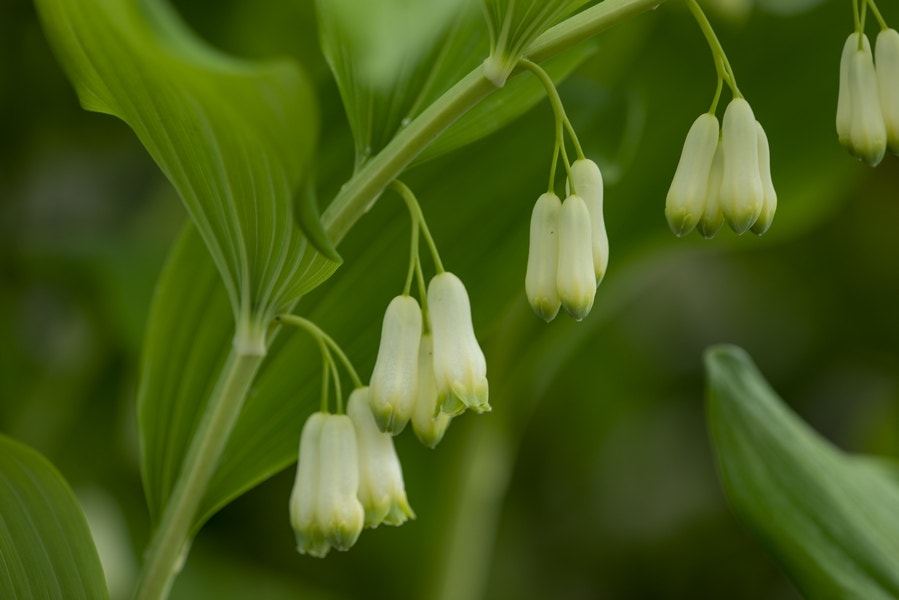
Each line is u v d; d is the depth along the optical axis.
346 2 0.47
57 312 0.81
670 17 0.60
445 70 0.48
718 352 0.54
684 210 0.46
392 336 0.46
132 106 0.45
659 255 0.64
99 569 0.47
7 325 0.76
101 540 0.68
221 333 0.50
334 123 0.52
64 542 0.47
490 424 0.64
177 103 0.44
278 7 0.72
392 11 0.48
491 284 0.53
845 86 0.47
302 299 0.51
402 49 0.48
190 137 0.44
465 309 0.46
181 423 0.50
